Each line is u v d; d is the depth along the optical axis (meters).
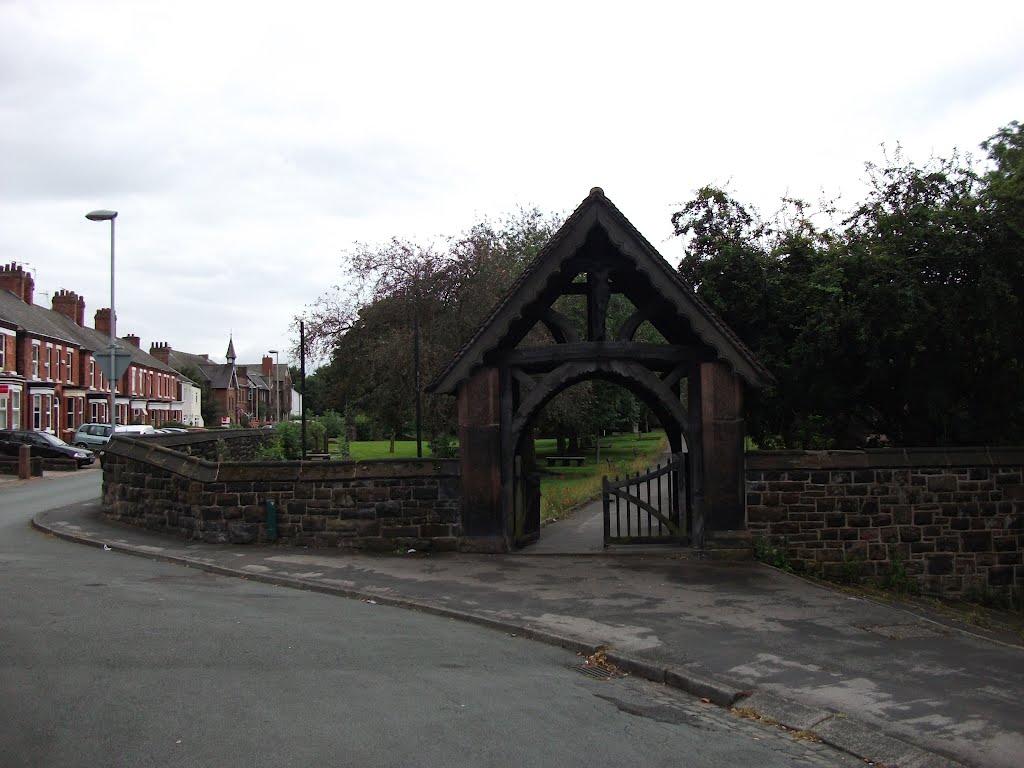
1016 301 13.32
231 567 11.80
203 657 7.14
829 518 12.70
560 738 5.49
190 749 5.04
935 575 12.80
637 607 9.50
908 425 16.00
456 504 13.09
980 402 15.33
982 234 13.72
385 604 9.88
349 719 5.66
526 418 12.98
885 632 8.44
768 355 15.38
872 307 14.08
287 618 8.86
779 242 16.41
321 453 30.20
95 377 55.12
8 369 42.09
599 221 12.26
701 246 16.64
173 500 14.55
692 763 5.16
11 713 5.61
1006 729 5.75
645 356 12.84
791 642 8.05
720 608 9.46
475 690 6.48
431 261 27.47
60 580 10.71
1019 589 12.91
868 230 15.51
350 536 13.17
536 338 27.41
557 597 10.00
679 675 6.96
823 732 5.77
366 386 28.14
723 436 12.63
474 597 10.00
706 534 12.60
